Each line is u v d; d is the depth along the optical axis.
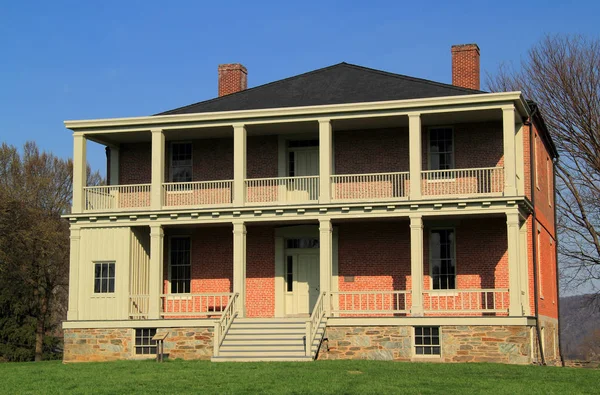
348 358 27.80
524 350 26.34
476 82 34.62
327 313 28.50
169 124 31.25
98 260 31.28
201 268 33.16
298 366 23.88
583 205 48.34
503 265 30.08
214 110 31.83
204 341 29.17
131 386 20.20
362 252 31.50
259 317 32.03
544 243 34.03
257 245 32.88
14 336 51.25
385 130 31.81
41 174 55.88
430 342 27.41
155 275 30.61
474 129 30.91
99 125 31.67
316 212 29.62
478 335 26.83
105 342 30.28
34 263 51.38
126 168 34.41
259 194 32.47
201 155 33.72
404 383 20.05
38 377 22.66
